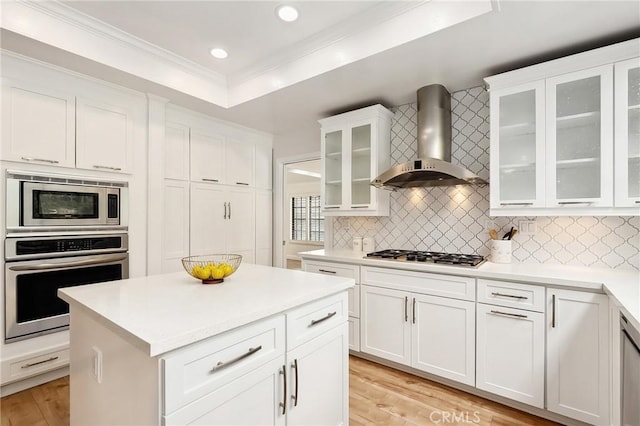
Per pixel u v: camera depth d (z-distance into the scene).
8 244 2.19
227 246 3.72
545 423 1.92
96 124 2.61
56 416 2.01
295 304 1.36
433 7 1.90
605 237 2.17
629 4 1.63
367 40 2.18
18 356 2.24
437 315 2.31
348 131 3.12
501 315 2.04
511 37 1.94
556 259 2.34
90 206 2.59
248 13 2.12
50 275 2.38
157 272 2.97
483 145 2.66
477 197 2.70
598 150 1.97
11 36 1.97
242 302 1.30
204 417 1.03
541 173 2.12
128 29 2.33
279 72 2.75
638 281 1.76
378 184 2.72
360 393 2.25
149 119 2.93
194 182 3.39
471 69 2.36
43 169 2.36
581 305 1.79
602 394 1.72
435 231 2.91
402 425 1.90
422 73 2.43
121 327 1.03
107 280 2.68
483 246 2.66
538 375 1.92
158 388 0.94
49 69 2.36
